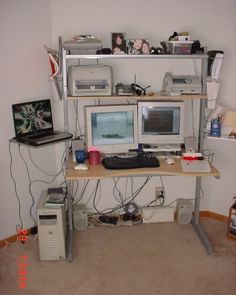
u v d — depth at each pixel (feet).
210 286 7.74
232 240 9.62
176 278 8.00
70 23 9.47
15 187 9.50
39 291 7.59
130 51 8.67
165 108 9.32
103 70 8.77
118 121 9.30
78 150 9.12
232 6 9.32
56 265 8.53
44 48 9.38
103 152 9.40
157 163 8.70
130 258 8.78
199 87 9.02
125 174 8.27
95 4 9.39
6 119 8.91
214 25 9.53
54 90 9.09
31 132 9.20
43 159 10.06
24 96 9.21
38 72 9.42
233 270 8.32
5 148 9.05
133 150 9.70
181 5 9.49
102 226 10.42
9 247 9.32
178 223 10.58
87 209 10.78
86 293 7.52
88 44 8.37
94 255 8.92
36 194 10.08
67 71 9.27
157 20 9.57
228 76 9.66
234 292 7.54
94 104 10.01
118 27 9.57
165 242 9.53
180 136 9.55
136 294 7.47
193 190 10.82
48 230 8.50
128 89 9.12
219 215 10.76
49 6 9.30
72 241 9.42
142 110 9.32
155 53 8.68
